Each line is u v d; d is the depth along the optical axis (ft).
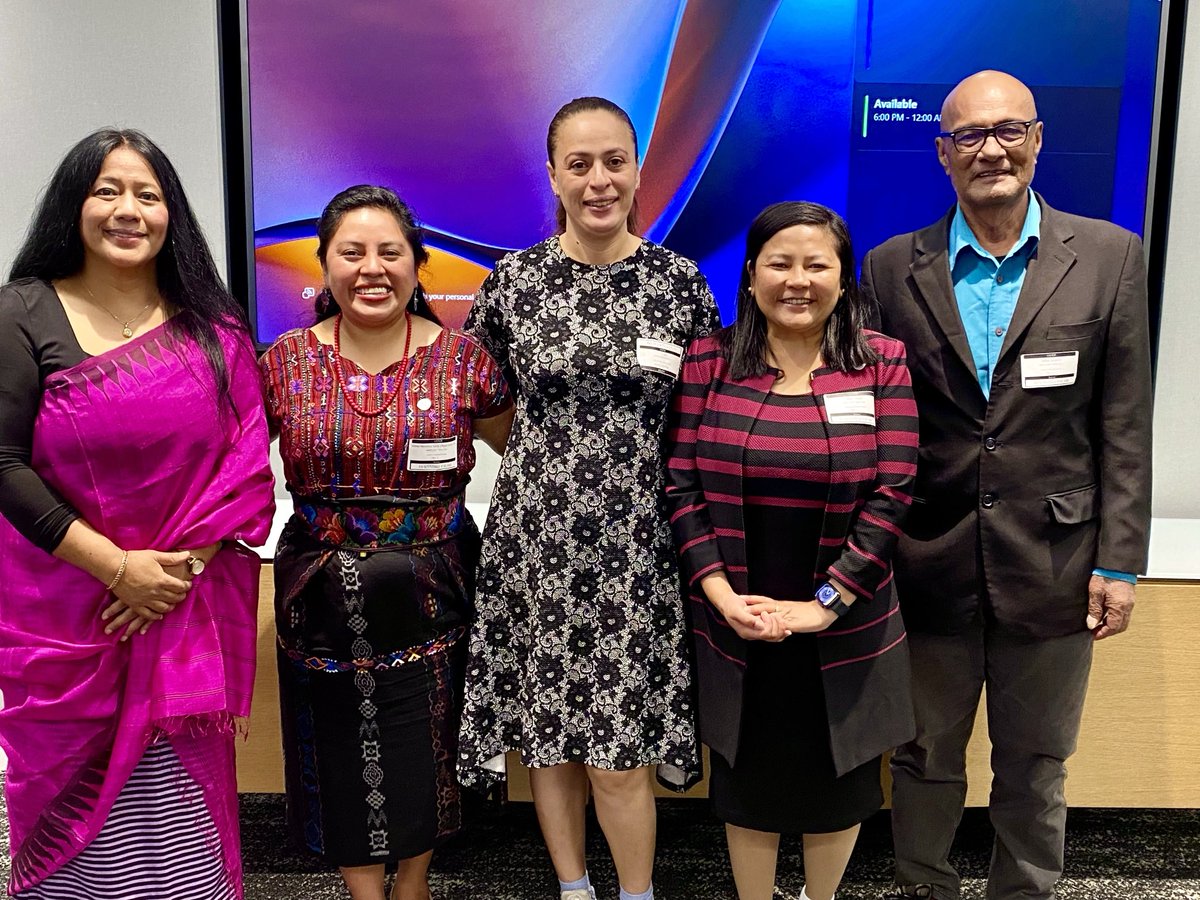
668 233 7.34
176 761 4.71
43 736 4.53
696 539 5.03
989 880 5.78
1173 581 6.21
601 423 5.13
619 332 5.13
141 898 4.67
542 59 7.09
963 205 5.13
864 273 5.52
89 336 4.41
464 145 7.25
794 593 4.93
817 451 4.70
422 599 5.03
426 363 5.05
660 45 7.04
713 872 6.68
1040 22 6.89
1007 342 4.95
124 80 7.55
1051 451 5.00
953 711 5.44
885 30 6.94
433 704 5.16
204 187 7.72
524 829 7.38
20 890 4.73
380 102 7.20
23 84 7.56
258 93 7.20
